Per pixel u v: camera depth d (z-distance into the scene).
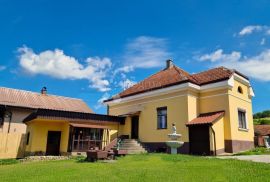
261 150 21.83
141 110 27.16
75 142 22.94
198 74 27.14
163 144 24.05
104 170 12.41
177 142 19.52
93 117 25.06
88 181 10.09
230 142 21.56
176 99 23.84
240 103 24.11
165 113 24.73
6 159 21.66
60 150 23.62
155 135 25.06
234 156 18.27
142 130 26.56
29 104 32.84
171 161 14.64
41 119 21.98
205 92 23.88
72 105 37.88
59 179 10.59
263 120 62.62
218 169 11.72
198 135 21.59
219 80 22.78
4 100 31.44
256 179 9.72
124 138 26.89
